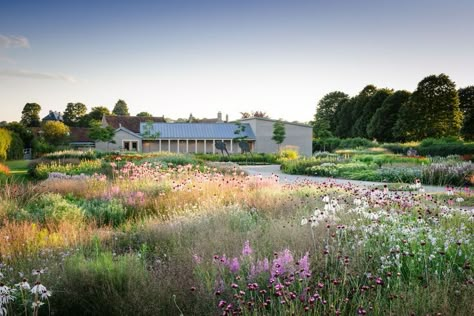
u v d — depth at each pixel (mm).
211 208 8477
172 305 4027
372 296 3928
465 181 16453
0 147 37344
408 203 7707
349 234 5750
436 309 3586
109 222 8742
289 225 6504
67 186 12805
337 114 73875
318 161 26531
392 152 39750
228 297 3979
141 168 14953
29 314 4160
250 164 37312
